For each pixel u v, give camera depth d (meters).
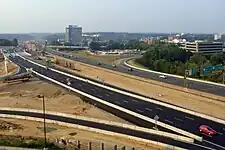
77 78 160.25
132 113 91.81
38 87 138.12
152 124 81.75
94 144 68.81
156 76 168.25
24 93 128.62
